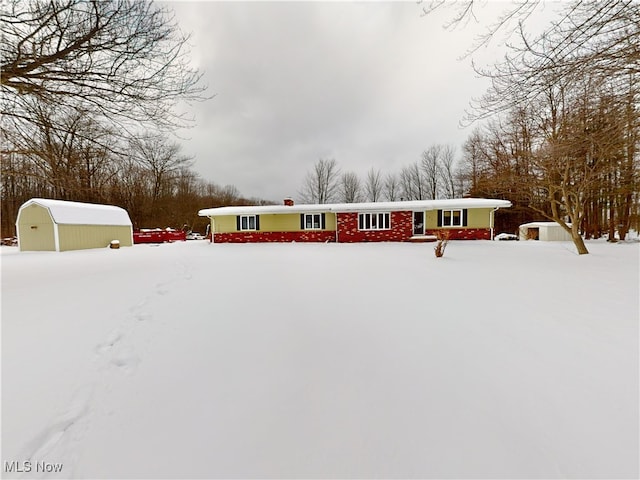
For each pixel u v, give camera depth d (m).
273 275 6.44
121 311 3.99
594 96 4.74
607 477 1.52
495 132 14.90
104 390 2.34
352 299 4.55
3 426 1.95
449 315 3.79
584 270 6.55
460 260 8.45
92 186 6.81
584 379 2.33
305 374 2.51
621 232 16.34
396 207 16.50
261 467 1.65
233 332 3.35
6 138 5.51
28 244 14.55
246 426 1.93
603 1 3.57
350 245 14.94
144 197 28.81
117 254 12.27
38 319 3.68
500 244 14.14
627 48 3.61
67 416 2.06
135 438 1.87
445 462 1.64
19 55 4.37
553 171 9.87
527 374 2.43
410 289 5.10
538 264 7.54
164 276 6.38
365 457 1.69
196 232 37.22
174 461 1.70
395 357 2.76
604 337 3.02
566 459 1.63
